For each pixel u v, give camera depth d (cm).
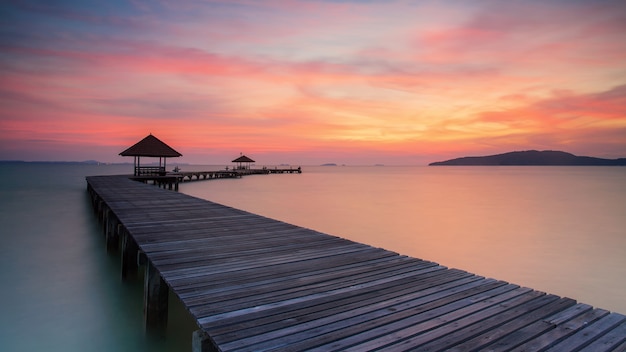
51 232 1148
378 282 360
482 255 991
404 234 1269
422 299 313
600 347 232
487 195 2838
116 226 877
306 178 5928
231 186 3603
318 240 554
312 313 282
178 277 370
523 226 1440
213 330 251
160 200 1049
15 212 1576
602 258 959
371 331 252
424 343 235
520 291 333
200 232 607
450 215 1719
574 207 2055
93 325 500
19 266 771
